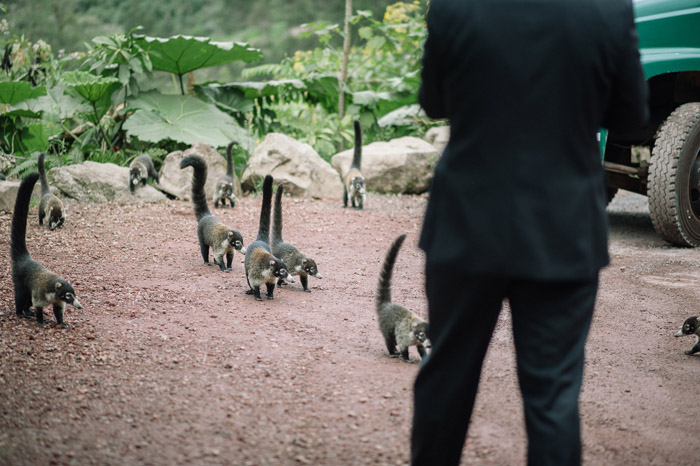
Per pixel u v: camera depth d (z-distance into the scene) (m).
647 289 6.33
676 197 8.06
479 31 2.13
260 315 5.14
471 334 2.32
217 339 4.50
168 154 11.17
